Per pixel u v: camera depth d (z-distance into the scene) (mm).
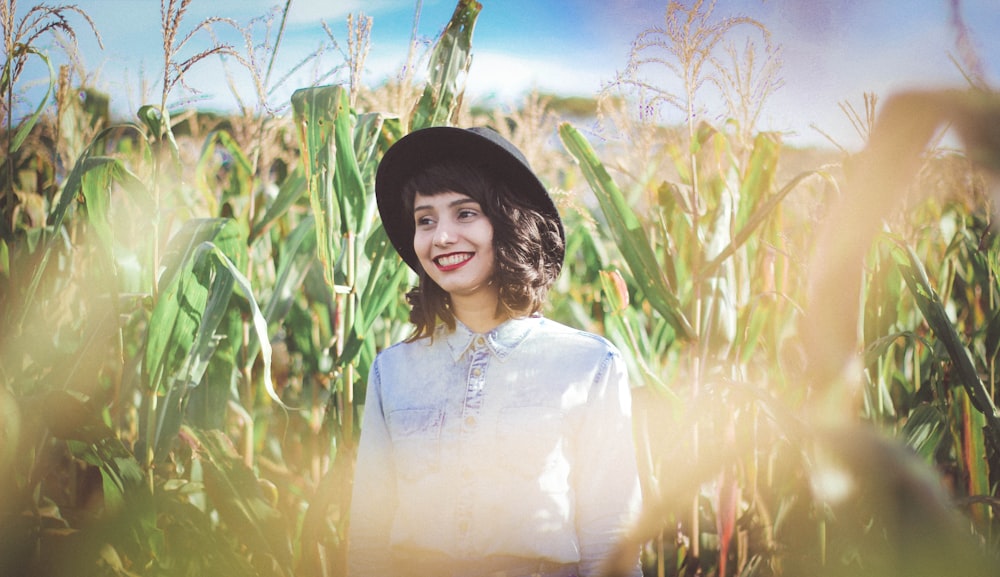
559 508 1348
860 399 1734
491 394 1411
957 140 258
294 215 2816
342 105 1786
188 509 1696
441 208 1445
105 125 2666
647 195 2518
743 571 1785
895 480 325
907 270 1670
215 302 1818
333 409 1975
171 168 2502
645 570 1955
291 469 2393
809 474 835
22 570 1551
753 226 1759
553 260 1545
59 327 2334
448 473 1386
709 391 1628
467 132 1440
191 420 1955
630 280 2992
